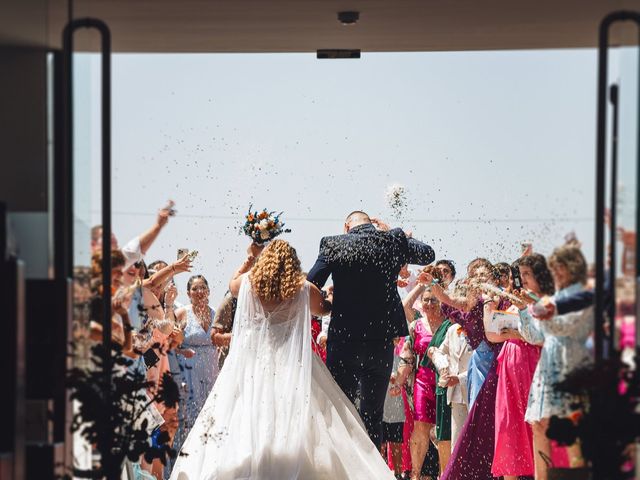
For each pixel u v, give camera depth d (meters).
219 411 8.88
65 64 7.32
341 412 8.98
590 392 7.33
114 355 7.70
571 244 7.86
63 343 7.19
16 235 7.22
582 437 7.29
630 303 7.23
